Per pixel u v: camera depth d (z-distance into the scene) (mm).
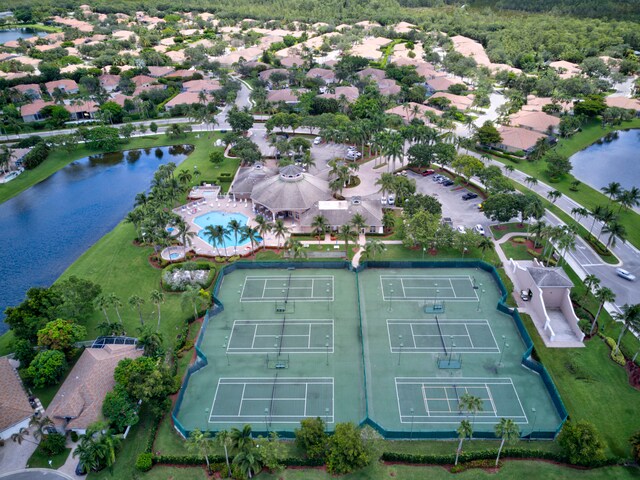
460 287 146375
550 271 135250
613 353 119562
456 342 125875
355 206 175250
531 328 129375
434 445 98750
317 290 146750
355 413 106500
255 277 153250
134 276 152750
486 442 99188
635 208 188125
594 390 110562
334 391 112250
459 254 161375
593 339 124875
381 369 118000
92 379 107750
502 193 173125
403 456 94625
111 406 100250
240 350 124750
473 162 197875
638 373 113875
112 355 115062
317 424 94812
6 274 159125
